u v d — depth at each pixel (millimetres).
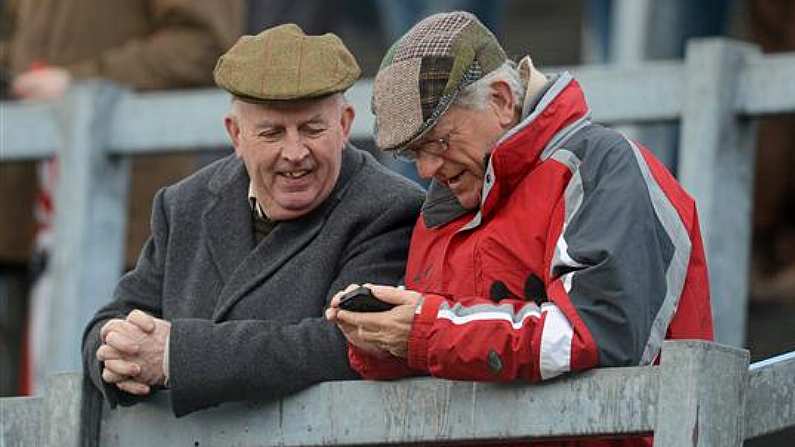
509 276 14680
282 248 15891
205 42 24016
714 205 19656
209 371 15047
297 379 15023
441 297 14367
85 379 15773
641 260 14094
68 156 23188
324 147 15664
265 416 15156
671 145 23844
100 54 24141
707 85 19844
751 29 27719
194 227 16297
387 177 16125
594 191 14344
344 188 15992
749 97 19766
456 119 14773
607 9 28812
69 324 22969
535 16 40750
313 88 15500
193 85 24016
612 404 13828
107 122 23188
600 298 13953
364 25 39531
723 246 19688
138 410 15578
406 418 14578
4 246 25000
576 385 13961
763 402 13891
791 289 25672
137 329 15203
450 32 14836
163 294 16234
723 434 13641
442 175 14945
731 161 19828
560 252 14203
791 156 26594
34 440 15977
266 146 15633
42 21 24344
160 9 24094
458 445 14641
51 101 23391
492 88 14820
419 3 27766
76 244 23031
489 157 14797
